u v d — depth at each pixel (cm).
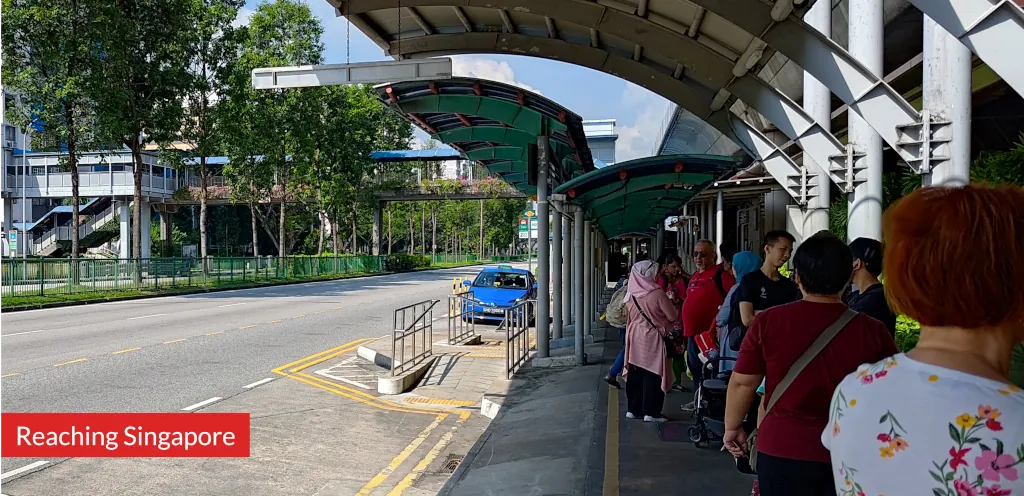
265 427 764
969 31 391
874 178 746
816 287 293
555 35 826
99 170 5338
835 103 1468
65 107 2708
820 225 864
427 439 736
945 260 157
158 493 552
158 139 2919
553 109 939
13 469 598
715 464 561
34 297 2270
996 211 157
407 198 6256
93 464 618
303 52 3819
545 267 1110
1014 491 140
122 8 2694
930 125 568
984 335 161
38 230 6372
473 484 556
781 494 285
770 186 1748
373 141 5109
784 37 557
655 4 656
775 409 291
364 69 853
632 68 821
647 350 693
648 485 512
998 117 1209
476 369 1111
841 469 166
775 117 721
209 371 1062
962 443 145
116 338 1400
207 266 3294
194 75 3019
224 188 5903
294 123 3956
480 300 1859
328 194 4706
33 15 2467
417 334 1530
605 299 2261
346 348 1349
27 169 5372
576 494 513
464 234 10344
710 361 588
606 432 663
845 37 1271
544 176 1062
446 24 855
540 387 916
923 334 168
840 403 170
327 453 678
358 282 4159
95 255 5216
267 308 2184
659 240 2620
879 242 437
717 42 686
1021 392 149
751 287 509
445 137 1147
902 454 152
